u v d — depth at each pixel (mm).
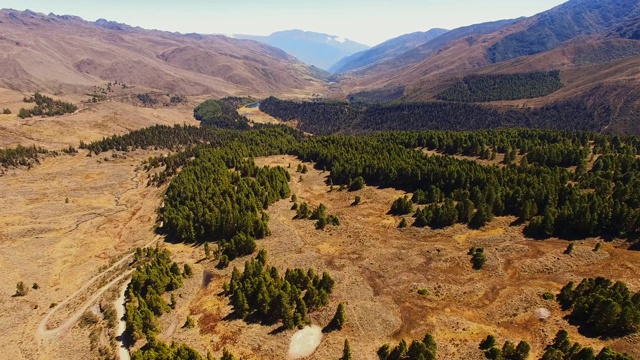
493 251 88625
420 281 79562
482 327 65312
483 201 110562
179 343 69250
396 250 93062
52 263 116312
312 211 122438
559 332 57875
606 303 59125
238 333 70188
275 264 91438
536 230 95125
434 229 103000
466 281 78688
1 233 131250
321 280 78000
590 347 52719
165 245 116938
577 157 143375
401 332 66250
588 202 97438
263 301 73438
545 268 79750
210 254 103625
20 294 98750
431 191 122000
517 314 67375
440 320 67938
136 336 74125
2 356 77625
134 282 87688
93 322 84188
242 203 122062
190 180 150375
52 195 167750
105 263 115000
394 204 118812
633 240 85500
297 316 69750
